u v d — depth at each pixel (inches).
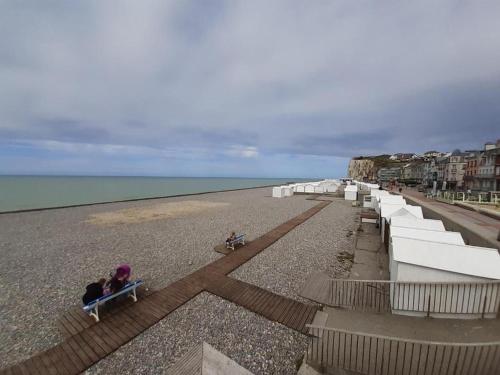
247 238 597.9
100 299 263.7
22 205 1284.4
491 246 404.8
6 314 276.2
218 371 159.8
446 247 282.2
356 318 267.4
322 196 1712.6
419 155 6127.0
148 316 269.3
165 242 565.0
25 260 449.1
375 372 177.9
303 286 345.4
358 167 6717.5
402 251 285.7
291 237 613.6
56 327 252.5
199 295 321.1
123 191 2409.0
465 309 257.9
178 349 223.3
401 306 272.7
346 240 585.0
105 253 487.2
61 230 687.7
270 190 2610.7
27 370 195.8
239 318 270.7
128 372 197.3
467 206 881.5
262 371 199.8
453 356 190.7
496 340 222.7
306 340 236.2
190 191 2485.2
